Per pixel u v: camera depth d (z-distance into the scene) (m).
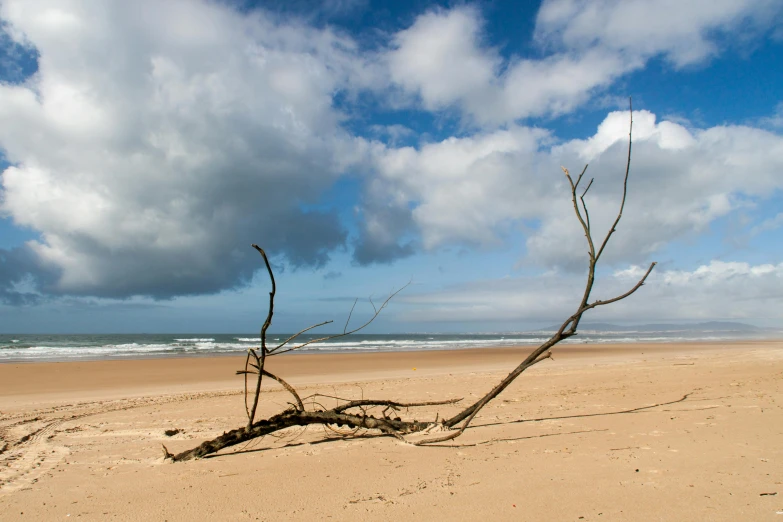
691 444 4.98
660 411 7.21
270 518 3.28
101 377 17.55
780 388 9.52
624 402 8.39
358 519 3.19
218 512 3.45
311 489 3.90
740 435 5.34
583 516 3.09
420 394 10.87
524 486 3.77
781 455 4.46
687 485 3.66
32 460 5.48
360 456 5.05
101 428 7.56
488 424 6.72
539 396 9.69
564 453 4.82
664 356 25.97
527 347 47.84
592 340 71.69
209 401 10.66
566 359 24.78
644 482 3.76
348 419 6.18
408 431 6.15
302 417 6.04
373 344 58.50
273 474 4.43
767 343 52.38
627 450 4.83
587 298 5.31
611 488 3.65
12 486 4.36
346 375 17.69
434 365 23.20
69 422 8.24
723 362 17.55
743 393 8.93
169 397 11.55
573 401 8.82
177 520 3.32
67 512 3.57
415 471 4.36
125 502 3.76
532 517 3.10
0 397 12.23
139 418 8.41
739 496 3.38
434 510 3.30
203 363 24.44
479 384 12.65
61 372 19.30
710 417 6.52
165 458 5.24
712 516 3.03
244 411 8.98
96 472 4.82
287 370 20.48
